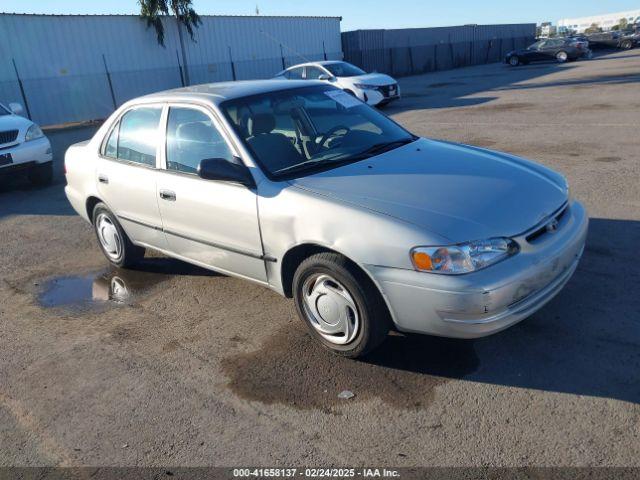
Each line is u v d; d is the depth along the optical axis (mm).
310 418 3066
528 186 3535
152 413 3238
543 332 3625
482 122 12125
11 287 5324
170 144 4406
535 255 3143
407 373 3363
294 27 30562
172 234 4504
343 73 17016
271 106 4270
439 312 3004
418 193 3371
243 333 4039
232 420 3113
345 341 3477
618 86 16281
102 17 22938
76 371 3758
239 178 3709
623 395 2977
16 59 20781
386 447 2797
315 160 3953
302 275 3533
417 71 39031
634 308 3803
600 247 4840
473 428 2857
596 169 7320
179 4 24688
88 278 5383
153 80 24969
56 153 14281
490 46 45719
